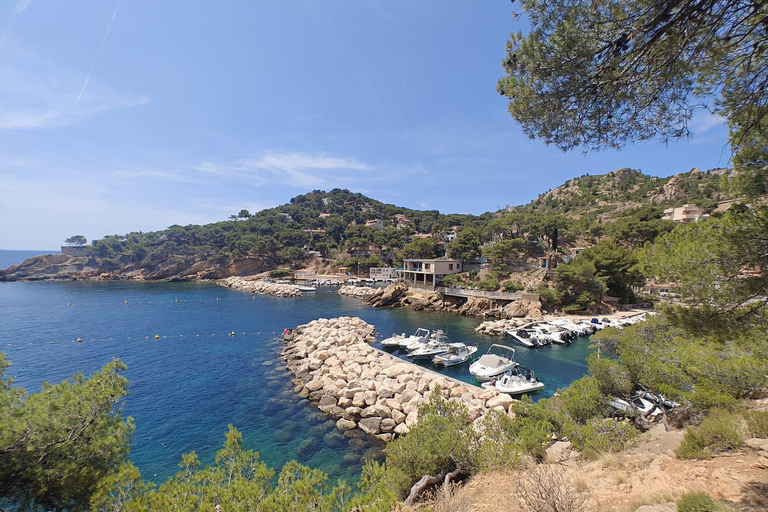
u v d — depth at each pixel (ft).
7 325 167.63
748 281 22.93
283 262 458.91
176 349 127.75
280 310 219.41
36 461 24.09
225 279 411.54
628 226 278.05
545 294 182.80
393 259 450.30
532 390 84.58
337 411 72.49
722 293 24.03
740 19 19.07
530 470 26.03
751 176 24.91
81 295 287.69
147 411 75.66
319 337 120.98
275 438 63.82
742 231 22.27
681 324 26.32
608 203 501.56
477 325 172.65
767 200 24.23
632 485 23.58
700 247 24.91
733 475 21.22
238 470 26.02
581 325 151.23
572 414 43.37
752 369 35.60
